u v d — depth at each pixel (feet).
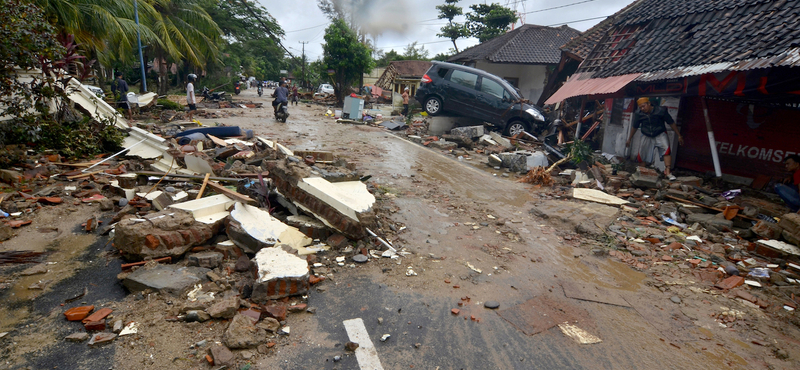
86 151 25.25
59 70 25.23
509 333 11.39
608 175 29.17
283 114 50.34
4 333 9.75
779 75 21.84
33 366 8.82
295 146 35.32
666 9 35.94
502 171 32.78
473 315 12.15
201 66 90.48
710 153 29.45
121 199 17.83
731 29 27.27
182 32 84.99
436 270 14.79
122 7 56.59
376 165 30.94
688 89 26.71
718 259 16.97
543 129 46.93
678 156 31.30
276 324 10.75
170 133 33.53
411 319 11.70
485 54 74.90
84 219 16.38
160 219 13.67
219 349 9.59
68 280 12.17
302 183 16.70
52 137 24.58
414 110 72.13
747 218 20.76
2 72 21.38
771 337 11.85
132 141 27.32
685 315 12.85
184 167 22.70
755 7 27.66
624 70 32.45
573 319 12.31
